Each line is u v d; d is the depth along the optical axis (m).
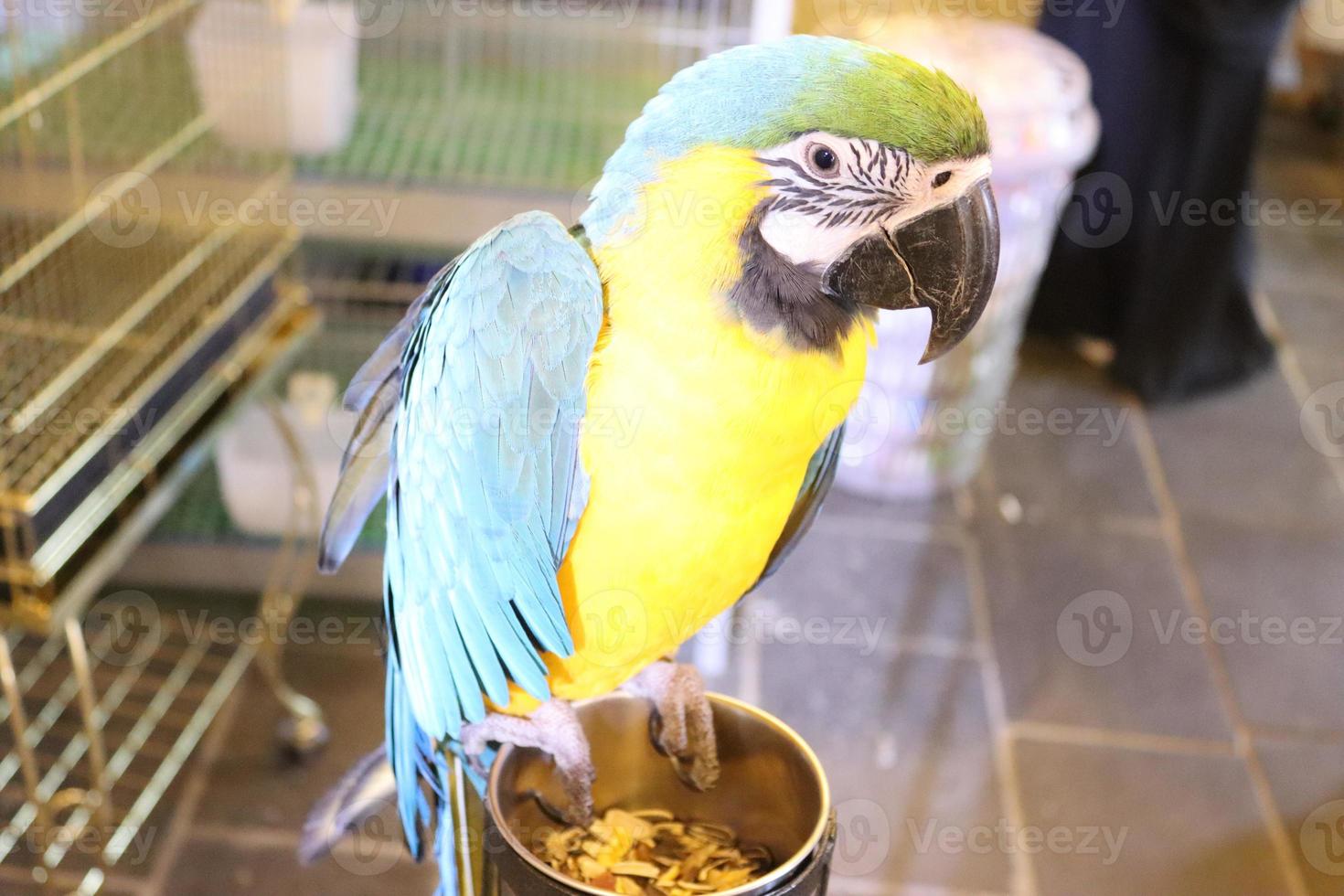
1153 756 2.08
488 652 0.76
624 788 0.81
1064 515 2.64
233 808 1.87
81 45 1.41
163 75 1.55
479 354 0.73
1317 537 2.62
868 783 1.99
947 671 2.22
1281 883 1.86
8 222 1.41
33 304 1.42
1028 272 2.39
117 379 1.40
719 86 0.71
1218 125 2.73
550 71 2.02
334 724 2.02
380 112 2.04
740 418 0.72
